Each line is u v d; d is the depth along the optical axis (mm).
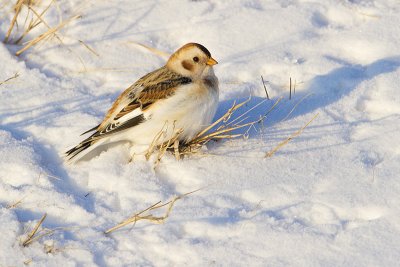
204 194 9609
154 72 10641
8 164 10078
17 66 12344
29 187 9711
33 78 12141
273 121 11133
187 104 10117
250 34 13156
